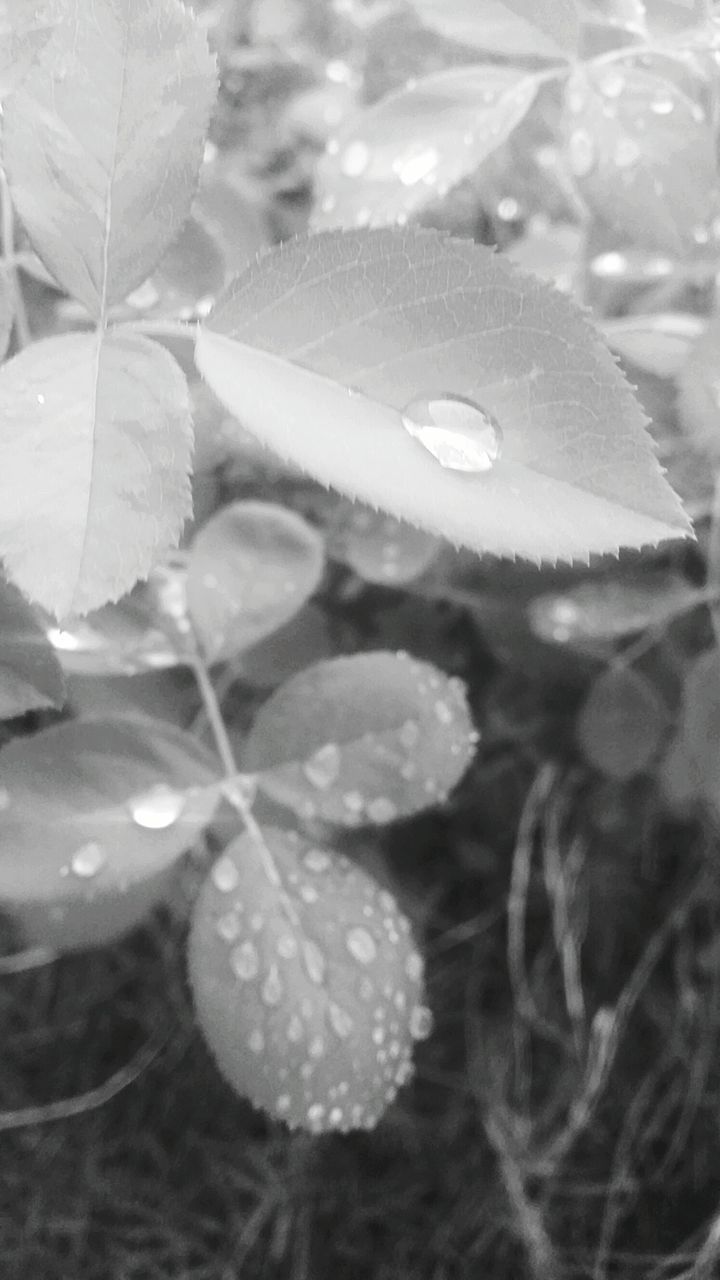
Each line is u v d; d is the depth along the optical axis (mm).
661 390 295
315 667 263
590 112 266
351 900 254
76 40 229
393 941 253
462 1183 314
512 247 309
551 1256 306
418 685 262
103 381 229
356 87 315
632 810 348
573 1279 307
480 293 230
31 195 230
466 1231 311
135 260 233
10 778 249
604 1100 320
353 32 329
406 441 229
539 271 305
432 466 228
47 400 228
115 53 229
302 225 325
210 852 310
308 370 231
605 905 345
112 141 230
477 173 321
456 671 341
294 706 261
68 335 232
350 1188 313
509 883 348
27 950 316
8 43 242
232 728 302
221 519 272
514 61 283
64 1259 307
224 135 333
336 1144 316
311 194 329
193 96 231
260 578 271
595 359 228
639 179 265
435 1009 334
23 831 248
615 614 308
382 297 231
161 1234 309
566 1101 322
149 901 262
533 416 229
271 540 272
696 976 332
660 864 348
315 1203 313
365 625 336
